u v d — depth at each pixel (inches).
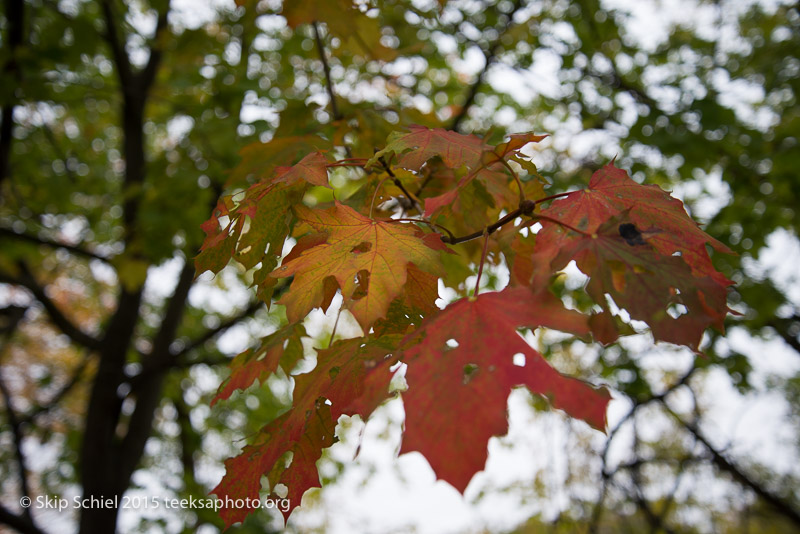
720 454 245.9
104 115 269.1
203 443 357.1
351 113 84.4
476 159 48.8
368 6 90.7
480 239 66.0
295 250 48.1
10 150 205.5
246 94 181.0
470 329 36.9
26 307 291.6
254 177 71.9
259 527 283.7
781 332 258.5
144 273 202.4
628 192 46.7
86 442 219.3
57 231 275.9
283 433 48.7
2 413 314.7
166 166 202.1
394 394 35.2
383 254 44.3
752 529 289.3
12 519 212.8
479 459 29.9
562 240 41.4
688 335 35.7
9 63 175.5
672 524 268.2
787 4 258.4
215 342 355.6
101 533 209.3
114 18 210.4
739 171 207.2
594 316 37.2
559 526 249.1
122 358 227.3
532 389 32.7
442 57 238.4
